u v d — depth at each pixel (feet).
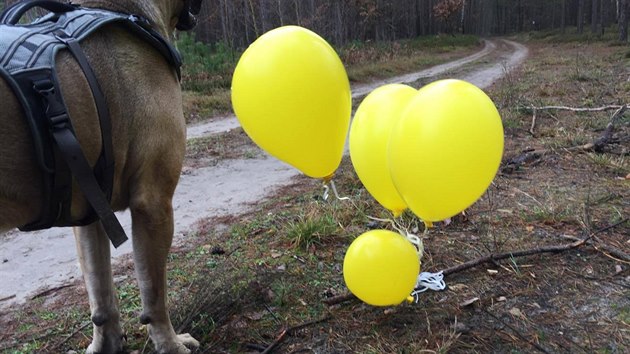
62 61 6.81
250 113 8.73
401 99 9.40
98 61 7.22
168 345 8.73
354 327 10.21
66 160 6.57
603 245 12.49
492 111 8.28
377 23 121.60
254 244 14.60
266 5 82.69
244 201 19.48
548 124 26.86
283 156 9.18
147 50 7.86
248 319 10.65
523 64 73.82
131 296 12.05
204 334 10.07
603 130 24.25
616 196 15.89
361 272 9.43
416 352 9.16
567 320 9.90
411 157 8.21
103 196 7.03
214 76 55.47
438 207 8.54
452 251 13.04
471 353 9.14
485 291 11.09
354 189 18.63
